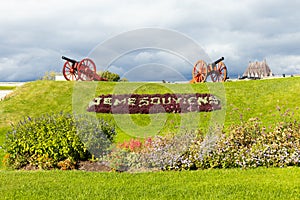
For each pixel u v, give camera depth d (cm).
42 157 936
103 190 698
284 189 686
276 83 2091
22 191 701
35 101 2008
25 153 966
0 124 1731
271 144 955
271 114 1664
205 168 896
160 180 771
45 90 2130
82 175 819
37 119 1051
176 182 752
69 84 2228
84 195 669
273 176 793
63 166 905
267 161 898
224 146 920
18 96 2075
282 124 1060
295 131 1006
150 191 690
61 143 942
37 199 657
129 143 965
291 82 2066
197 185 722
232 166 897
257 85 2091
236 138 973
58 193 685
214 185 718
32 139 961
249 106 1809
